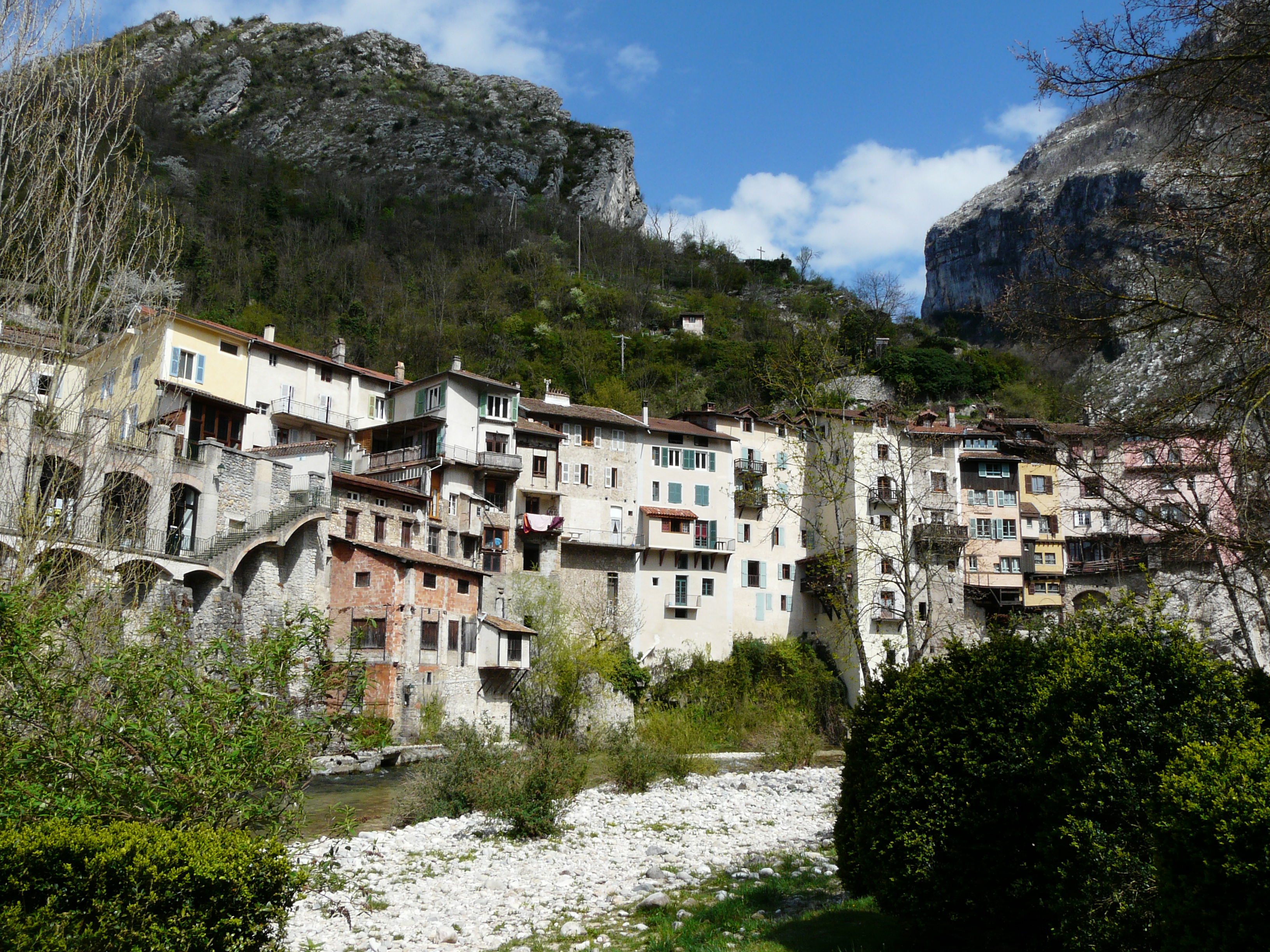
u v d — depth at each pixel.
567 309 127.88
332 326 108.25
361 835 25.69
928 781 12.33
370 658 50.62
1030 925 11.29
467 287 130.00
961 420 95.56
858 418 45.94
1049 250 16.41
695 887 17.70
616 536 74.38
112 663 11.86
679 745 51.72
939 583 70.19
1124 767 9.82
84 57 24.44
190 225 113.62
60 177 24.00
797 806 30.23
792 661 70.31
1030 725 11.25
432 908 17.53
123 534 26.00
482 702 56.72
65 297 23.38
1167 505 18.11
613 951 13.75
